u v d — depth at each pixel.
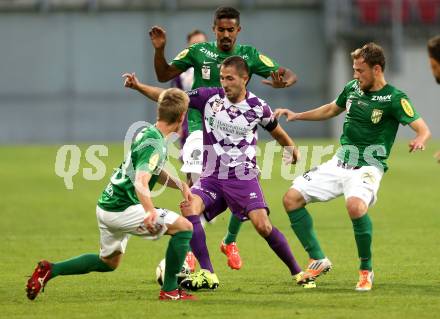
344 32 91.00
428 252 28.50
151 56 93.12
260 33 92.94
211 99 22.70
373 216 37.88
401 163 63.06
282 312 19.12
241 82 22.27
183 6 92.56
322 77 92.62
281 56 93.06
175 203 42.47
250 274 24.95
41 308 19.81
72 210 40.75
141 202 19.44
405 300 20.42
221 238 32.50
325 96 92.69
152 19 92.94
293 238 32.38
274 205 41.78
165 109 20.23
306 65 92.88
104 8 92.81
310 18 92.81
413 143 21.61
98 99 93.12
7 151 75.94
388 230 33.75
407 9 92.44
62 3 92.75
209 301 20.50
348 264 26.38
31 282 20.30
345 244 30.52
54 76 93.00
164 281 20.88
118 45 93.06
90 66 93.12
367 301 20.33
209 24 92.75
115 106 93.12
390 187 48.78
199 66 25.70
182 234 20.44
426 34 91.56
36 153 73.31
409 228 34.22
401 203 42.12
